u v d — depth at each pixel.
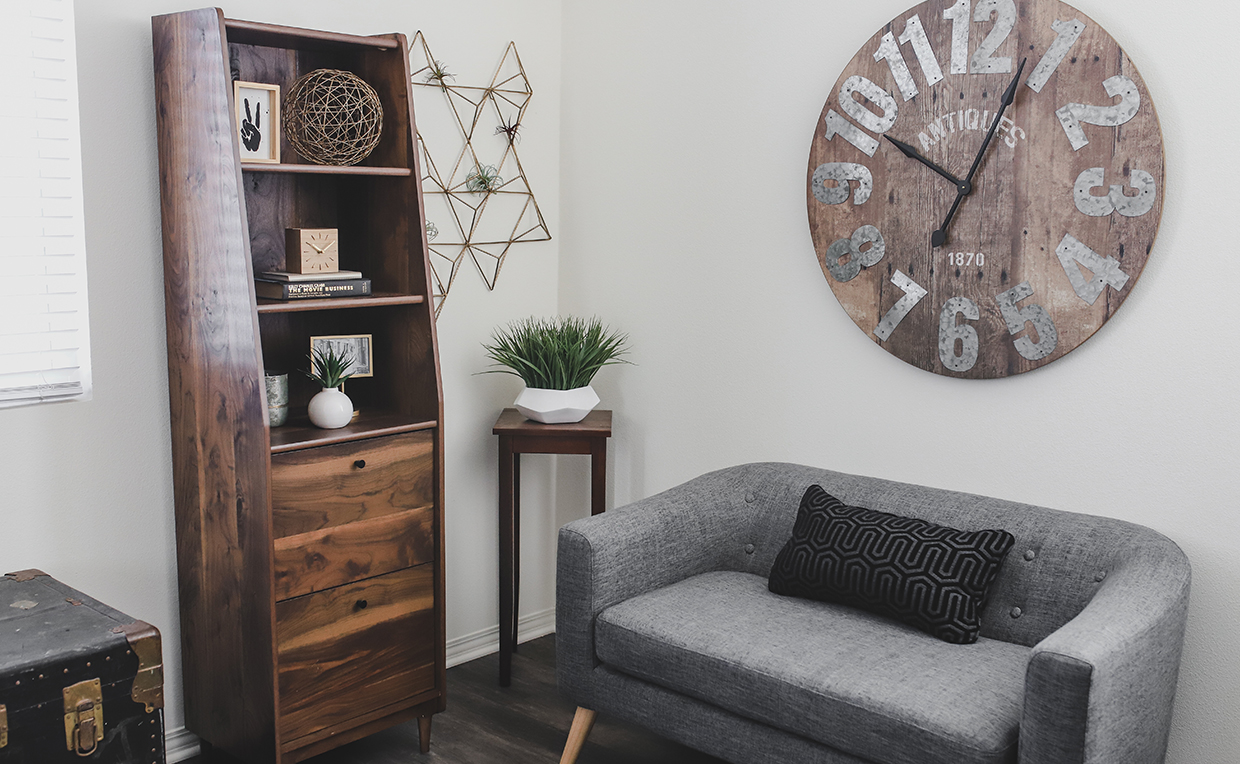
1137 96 2.14
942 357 2.48
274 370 2.57
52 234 2.21
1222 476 2.12
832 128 2.60
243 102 2.34
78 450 2.29
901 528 2.25
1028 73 2.28
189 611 2.45
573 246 3.26
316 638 2.31
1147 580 1.93
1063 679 1.62
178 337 2.34
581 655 2.34
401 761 2.51
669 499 2.56
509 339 3.07
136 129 2.31
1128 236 2.18
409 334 2.55
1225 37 2.04
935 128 2.43
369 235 2.61
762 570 2.62
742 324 2.88
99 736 1.88
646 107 3.02
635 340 3.14
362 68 2.55
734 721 2.09
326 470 2.29
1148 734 1.86
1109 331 2.25
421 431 2.48
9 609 2.00
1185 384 2.15
